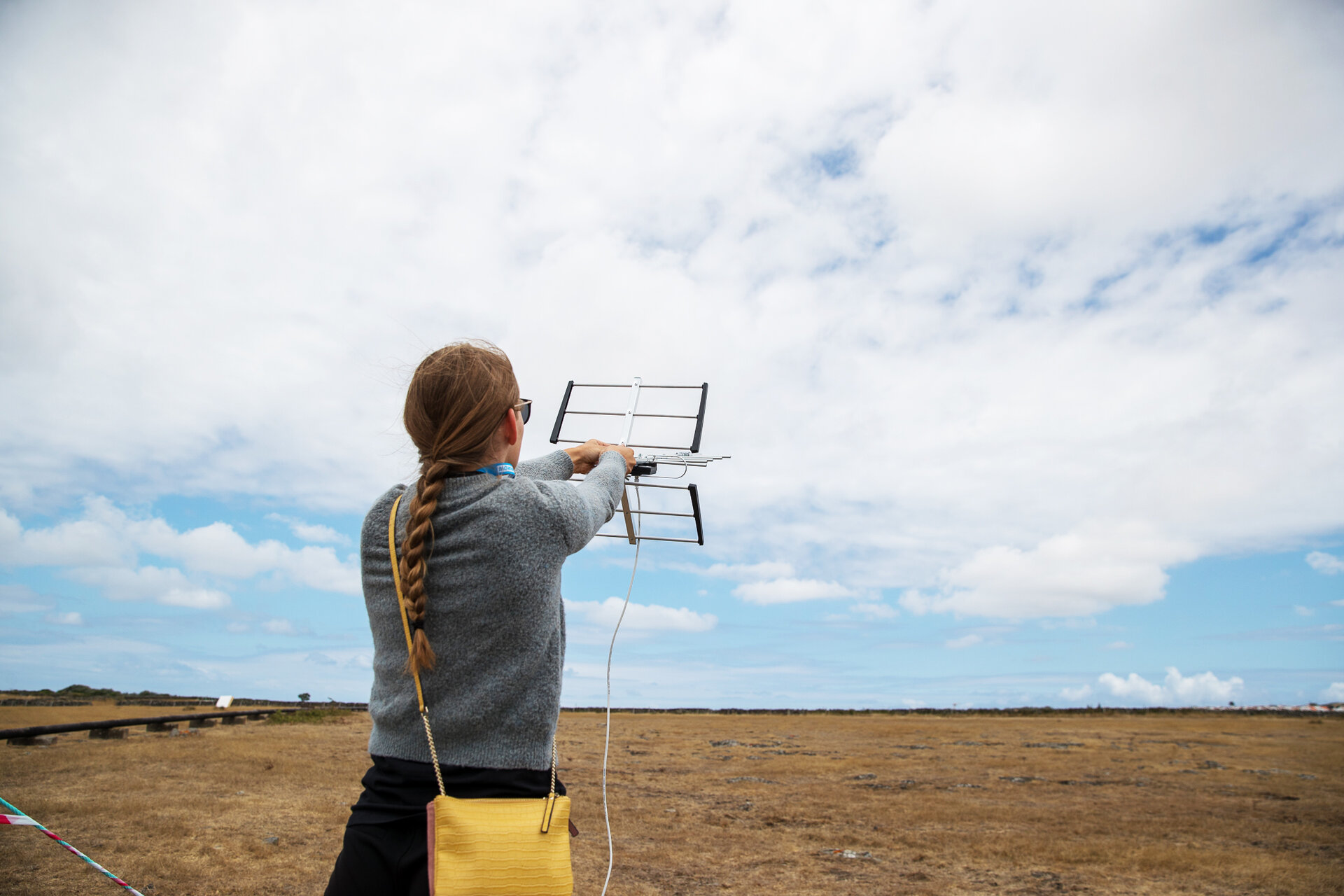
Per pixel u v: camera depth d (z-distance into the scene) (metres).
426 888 1.45
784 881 6.65
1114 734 22.72
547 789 1.58
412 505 1.56
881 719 32.28
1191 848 7.86
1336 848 7.94
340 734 15.60
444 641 1.51
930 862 7.32
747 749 17.36
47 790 7.97
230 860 5.98
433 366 1.63
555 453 1.98
